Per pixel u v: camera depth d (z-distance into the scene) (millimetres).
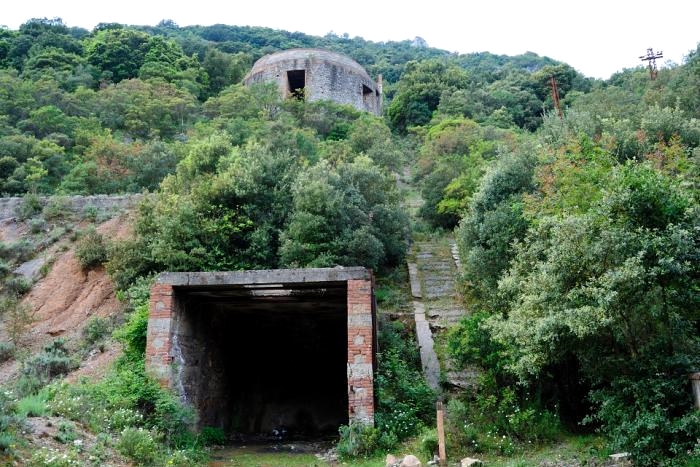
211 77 39875
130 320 11992
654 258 7125
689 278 7129
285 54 40312
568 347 8242
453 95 38156
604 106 25297
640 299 7219
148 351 9922
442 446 8344
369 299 9836
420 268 18031
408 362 12375
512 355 9062
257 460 9359
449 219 21438
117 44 36938
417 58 66812
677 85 24297
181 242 14539
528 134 29141
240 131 23953
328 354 15156
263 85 34156
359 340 9656
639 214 7469
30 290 16109
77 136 24891
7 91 27375
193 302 11383
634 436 6855
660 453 6691
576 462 7828
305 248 14227
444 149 27047
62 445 7066
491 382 10062
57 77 32344
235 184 15578
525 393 9828
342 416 14352
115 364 11234
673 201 7387
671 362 7168
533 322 8180
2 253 17625
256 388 14578
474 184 19922
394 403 9867
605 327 7621
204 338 11961
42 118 25734
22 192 21406
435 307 15422
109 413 8828
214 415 12266
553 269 7844
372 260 14844
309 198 14875
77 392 9477
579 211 9648
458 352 10422
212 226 14609
